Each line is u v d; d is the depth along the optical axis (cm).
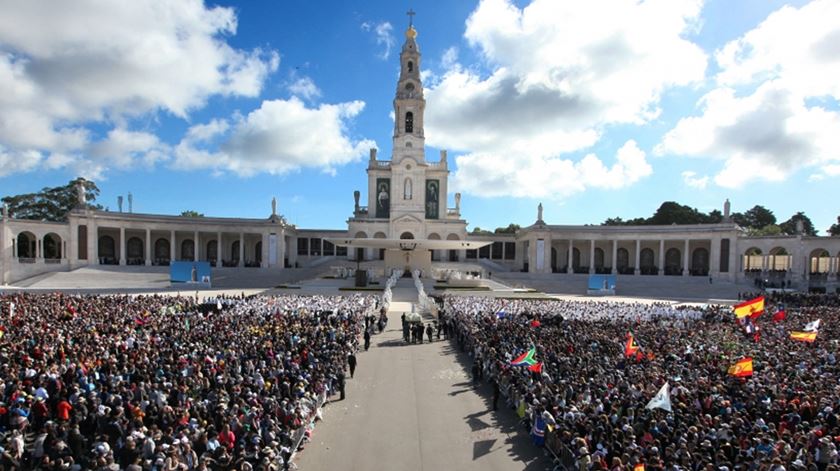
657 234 7956
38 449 1305
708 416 1512
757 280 6925
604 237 8231
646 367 2148
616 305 4416
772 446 1253
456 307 4084
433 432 1831
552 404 1773
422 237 8888
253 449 1343
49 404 1559
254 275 7325
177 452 1198
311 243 9525
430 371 2591
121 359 1970
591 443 1427
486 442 1753
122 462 1212
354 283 6334
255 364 2020
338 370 2247
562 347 2491
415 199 9044
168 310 3559
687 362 2280
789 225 11119
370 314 3938
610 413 1605
